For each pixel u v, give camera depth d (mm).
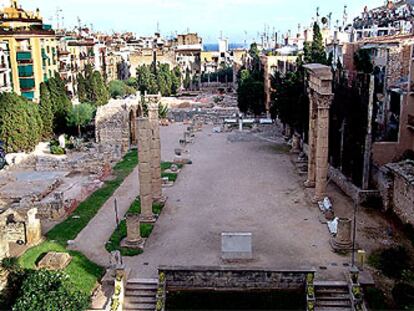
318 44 70000
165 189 53219
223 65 186500
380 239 38438
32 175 58656
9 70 89938
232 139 82500
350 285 30703
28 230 38844
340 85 54719
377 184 46562
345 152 51719
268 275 31453
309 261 34719
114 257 34281
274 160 65812
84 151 71375
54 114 81562
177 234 40281
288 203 47281
